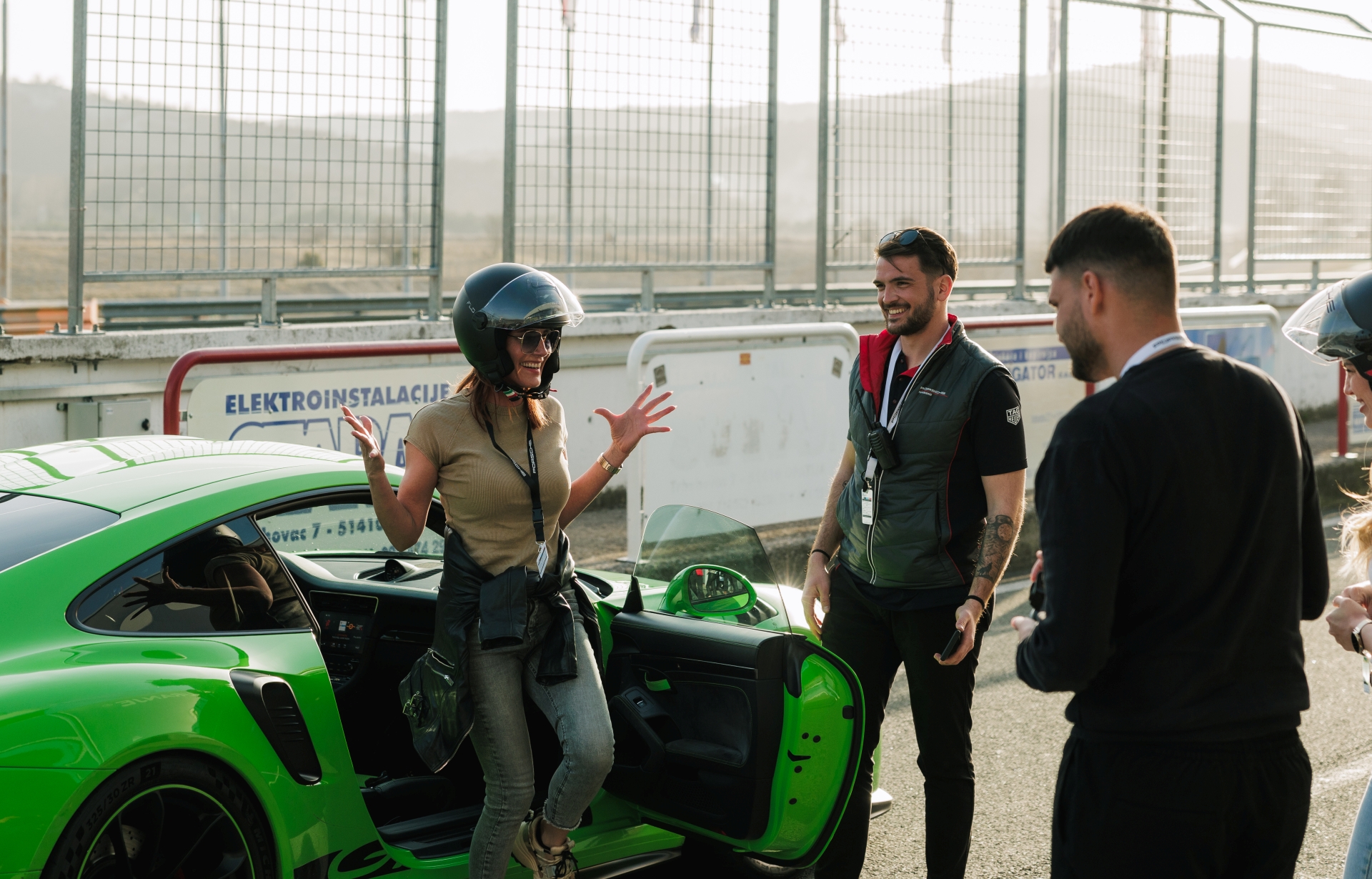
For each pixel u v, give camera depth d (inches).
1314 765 187.3
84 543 111.9
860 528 134.3
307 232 280.2
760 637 125.2
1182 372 83.3
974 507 129.9
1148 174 431.5
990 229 395.9
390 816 142.5
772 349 291.3
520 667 115.4
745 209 352.8
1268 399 85.2
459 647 111.4
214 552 119.3
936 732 131.6
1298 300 499.2
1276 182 480.4
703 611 136.4
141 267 261.3
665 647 132.6
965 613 124.5
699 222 343.6
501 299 110.1
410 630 150.6
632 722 132.0
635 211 330.0
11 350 249.1
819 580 143.3
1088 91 410.9
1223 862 83.2
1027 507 349.7
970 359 129.2
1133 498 81.4
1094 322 87.4
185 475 126.5
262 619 120.6
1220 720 81.0
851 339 303.7
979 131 388.5
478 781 149.2
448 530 115.4
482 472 112.3
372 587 153.4
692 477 278.8
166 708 103.6
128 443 140.7
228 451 137.8
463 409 114.0
